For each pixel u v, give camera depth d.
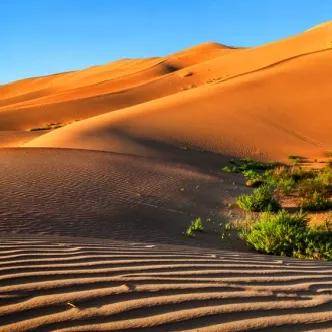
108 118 40.25
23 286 3.99
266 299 4.05
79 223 9.77
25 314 3.48
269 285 4.47
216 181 19.05
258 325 3.53
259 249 8.65
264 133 37.25
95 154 21.64
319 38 95.69
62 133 35.09
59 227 9.21
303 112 41.16
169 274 4.63
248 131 37.50
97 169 17.08
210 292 4.12
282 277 4.81
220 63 99.88
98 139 32.03
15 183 13.30
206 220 11.95
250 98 44.53
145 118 39.59
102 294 3.91
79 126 37.44
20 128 70.25
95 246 5.89
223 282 4.46
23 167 16.16
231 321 3.57
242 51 107.38
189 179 18.20
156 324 3.44
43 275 4.33
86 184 14.28
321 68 51.09
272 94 45.28
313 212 13.77
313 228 10.21
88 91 106.69
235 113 41.16
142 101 84.50
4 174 14.52
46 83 165.12
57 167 16.69
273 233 8.62
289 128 38.47
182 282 4.37
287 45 96.94
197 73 96.25
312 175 21.17
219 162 28.89
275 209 13.84
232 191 17.11
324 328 3.57
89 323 3.40
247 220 11.84
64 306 3.64
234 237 10.13
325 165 26.88
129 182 15.70
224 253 6.41
